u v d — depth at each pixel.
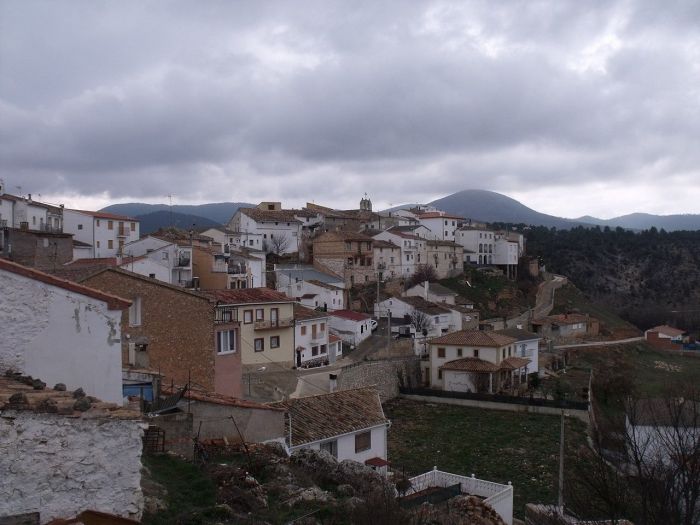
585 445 45.22
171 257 72.94
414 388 60.31
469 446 45.53
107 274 30.59
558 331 92.88
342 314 76.44
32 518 9.67
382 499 16.36
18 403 9.67
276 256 107.00
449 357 63.72
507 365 62.03
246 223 108.12
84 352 12.99
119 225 91.00
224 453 19.39
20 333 12.41
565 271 157.25
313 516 15.24
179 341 30.61
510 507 26.30
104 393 13.17
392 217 131.62
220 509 13.85
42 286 12.61
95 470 10.34
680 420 23.00
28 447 9.72
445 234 129.12
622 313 132.88
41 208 83.50
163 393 22.06
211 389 30.53
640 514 16.72
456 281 110.56
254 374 52.00
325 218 123.06
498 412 54.78
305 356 60.16
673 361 88.50
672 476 16.64
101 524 10.20
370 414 29.61
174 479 15.42
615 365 81.25
